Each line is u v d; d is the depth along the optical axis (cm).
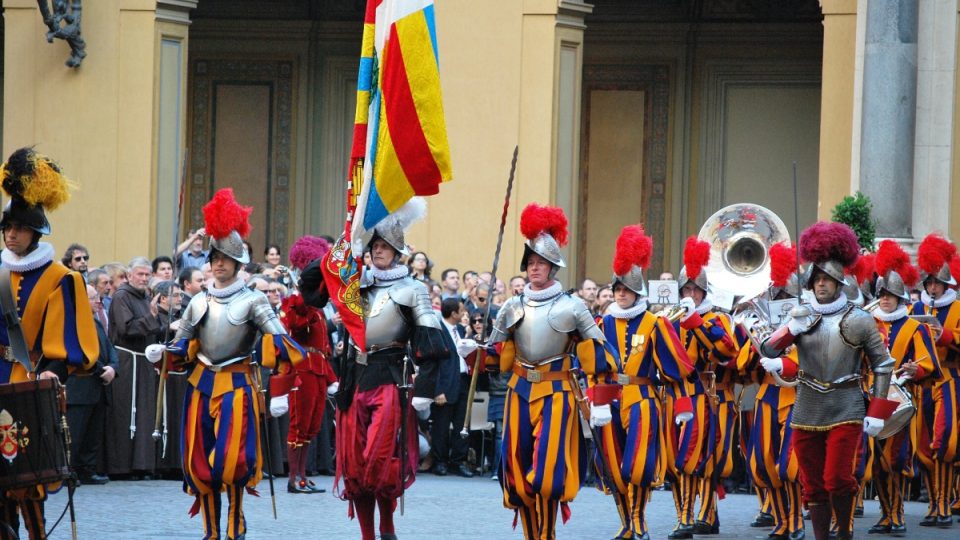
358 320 2641
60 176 2445
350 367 2669
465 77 5684
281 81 7056
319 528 3189
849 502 2802
